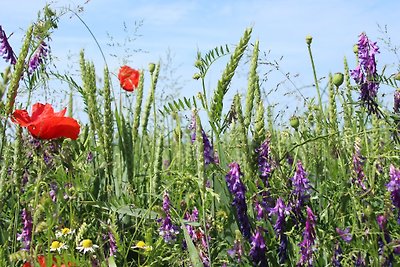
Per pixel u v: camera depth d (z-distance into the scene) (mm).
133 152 1124
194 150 986
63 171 1044
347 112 1139
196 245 953
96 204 1003
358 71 1122
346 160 1055
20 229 1042
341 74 1126
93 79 1117
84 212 1045
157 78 1252
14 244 941
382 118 1120
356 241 897
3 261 881
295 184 922
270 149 932
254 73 942
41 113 1040
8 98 932
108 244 997
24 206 1005
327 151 1067
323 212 982
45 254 880
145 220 1040
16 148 969
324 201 1045
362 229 888
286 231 950
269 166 929
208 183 995
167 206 983
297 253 935
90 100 1114
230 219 935
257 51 942
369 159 961
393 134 1061
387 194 885
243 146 927
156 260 942
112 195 1080
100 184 1110
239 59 912
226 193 940
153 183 1118
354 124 1092
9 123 935
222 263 928
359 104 1118
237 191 899
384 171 1016
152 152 1224
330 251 893
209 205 995
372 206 923
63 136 1003
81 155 1092
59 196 977
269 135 933
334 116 1122
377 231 881
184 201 1062
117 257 965
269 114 1253
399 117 1082
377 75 1113
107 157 1105
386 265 858
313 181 1087
